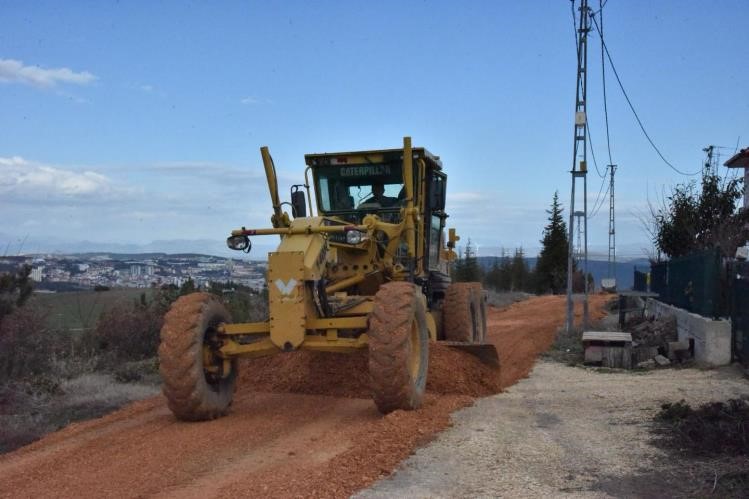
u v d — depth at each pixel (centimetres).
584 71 1817
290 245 883
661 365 1368
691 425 780
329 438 770
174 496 592
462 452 712
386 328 837
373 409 923
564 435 790
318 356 1105
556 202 5875
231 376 935
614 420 870
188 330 857
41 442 811
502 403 991
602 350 1402
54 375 1250
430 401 941
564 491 594
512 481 621
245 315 1608
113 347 1526
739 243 1883
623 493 588
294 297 852
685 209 2111
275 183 1015
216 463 691
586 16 1809
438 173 1230
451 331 1293
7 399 1045
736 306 1295
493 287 5912
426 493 588
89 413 1015
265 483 608
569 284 1848
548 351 1614
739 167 2658
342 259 1023
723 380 1163
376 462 664
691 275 1540
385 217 1132
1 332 1220
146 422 888
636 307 2295
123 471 669
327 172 1162
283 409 940
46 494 610
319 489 589
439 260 1333
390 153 1126
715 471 633
